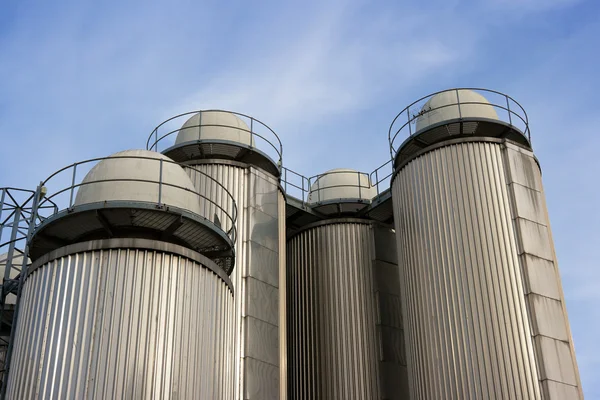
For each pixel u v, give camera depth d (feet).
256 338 98.58
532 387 89.04
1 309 96.78
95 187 78.23
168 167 82.23
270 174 113.39
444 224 102.17
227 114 117.60
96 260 71.82
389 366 115.14
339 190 131.34
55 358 67.77
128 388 66.64
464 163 104.17
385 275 122.62
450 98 113.19
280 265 109.40
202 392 71.36
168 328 70.74
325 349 117.39
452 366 94.07
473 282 96.63
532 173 105.91
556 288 97.60
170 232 78.59
